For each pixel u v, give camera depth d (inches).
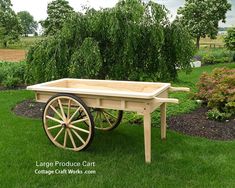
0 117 227.3
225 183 130.8
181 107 240.7
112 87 185.8
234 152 163.5
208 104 237.6
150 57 261.1
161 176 136.9
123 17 247.8
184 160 153.4
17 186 129.0
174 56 264.5
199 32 1154.0
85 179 135.3
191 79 418.6
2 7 1574.8
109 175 138.2
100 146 172.7
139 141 180.1
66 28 249.9
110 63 259.6
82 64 241.1
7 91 332.2
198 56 736.3
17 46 1446.9
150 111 145.2
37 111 243.4
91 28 251.4
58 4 1043.3
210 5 1155.3
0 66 431.2
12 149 166.7
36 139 181.8
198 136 188.7
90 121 155.0
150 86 175.8
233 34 567.2
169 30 259.9
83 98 158.1
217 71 273.0
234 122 209.6
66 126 163.5
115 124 194.1
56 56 252.5
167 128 201.0
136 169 143.8
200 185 129.3
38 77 262.8
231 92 230.4
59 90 160.6
